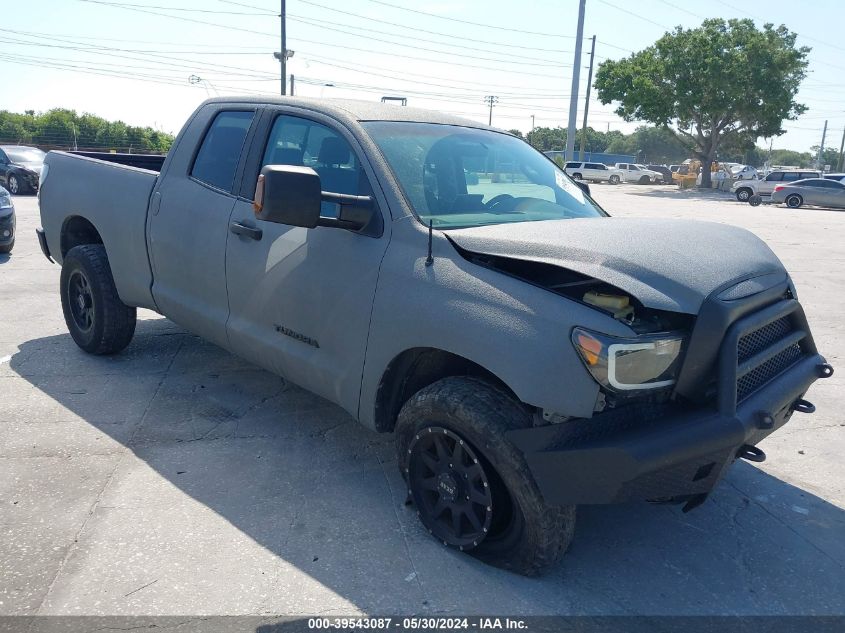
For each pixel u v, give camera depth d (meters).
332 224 3.36
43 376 5.31
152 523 3.44
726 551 3.43
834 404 5.42
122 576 3.03
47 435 4.34
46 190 5.87
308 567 3.14
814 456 4.52
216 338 4.48
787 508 3.86
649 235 3.21
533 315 2.82
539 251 2.98
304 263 3.70
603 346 2.67
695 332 2.81
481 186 3.94
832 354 6.79
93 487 3.74
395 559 3.22
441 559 3.23
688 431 2.74
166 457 4.12
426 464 3.31
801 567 3.33
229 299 4.25
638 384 2.74
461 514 3.20
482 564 3.20
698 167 57.53
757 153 128.62
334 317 3.56
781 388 3.22
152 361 5.70
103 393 5.02
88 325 5.68
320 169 3.82
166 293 4.77
